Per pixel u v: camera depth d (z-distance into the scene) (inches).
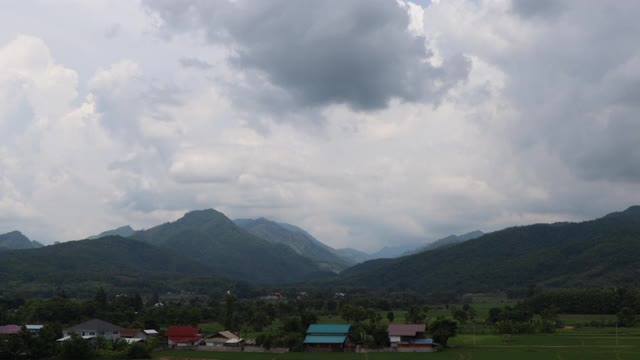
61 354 7628.0
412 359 7381.9
